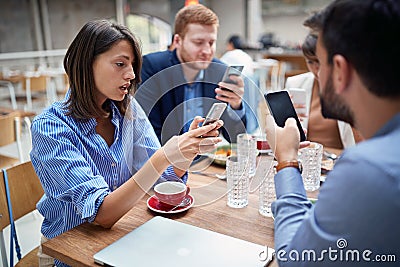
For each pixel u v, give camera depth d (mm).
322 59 643
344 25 584
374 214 555
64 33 7328
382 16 551
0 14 6367
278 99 1081
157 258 840
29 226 2424
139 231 953
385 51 554
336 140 1897
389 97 581
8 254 2033
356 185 568
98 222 985
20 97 5562
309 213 699
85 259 857
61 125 1086
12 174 1375
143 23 7895
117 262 824
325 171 1368
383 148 573
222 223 1014
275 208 780
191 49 1711
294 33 8266
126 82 1089
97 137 1176
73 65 1087
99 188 1019
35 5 6832
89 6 7562
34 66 6820
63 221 1166
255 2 8359
